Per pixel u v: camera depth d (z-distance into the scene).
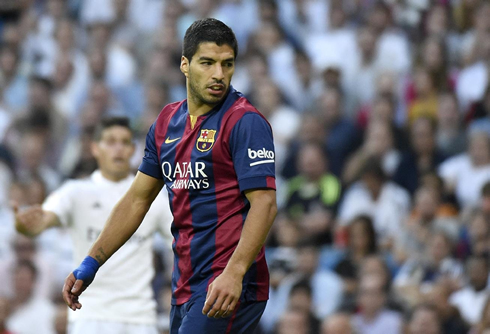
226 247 14.09
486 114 39.88
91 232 21.11
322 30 50.41
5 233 32.91
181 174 14.35
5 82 50.19
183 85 47.88
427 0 48.34
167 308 29.08
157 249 31.00
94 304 20.28
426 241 32.06
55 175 42.84
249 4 51.50
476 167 36.56
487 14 44.50
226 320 14.02
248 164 13.70
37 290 31.28
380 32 45.94
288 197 37.50
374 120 40.28
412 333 28.08
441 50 43.16
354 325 29.44
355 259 31.72
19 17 57.41
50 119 45.91
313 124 40.00
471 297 29.41
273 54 47.16
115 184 21.55
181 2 52.22
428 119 38.22
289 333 29.14
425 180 34.56
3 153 42.53
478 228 30.83
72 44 52.22
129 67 50.56
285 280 31.59
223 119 14.09
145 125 42.97
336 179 37.28
